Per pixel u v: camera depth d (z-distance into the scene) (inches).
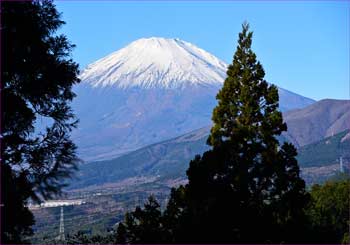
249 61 931.3
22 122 536.1
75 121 578.6
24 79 545.0
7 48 520.4
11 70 530.6
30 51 539.5
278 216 845.8
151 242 762.8
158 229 776.3
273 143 890.1
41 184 515.5
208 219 739.4
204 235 734.5
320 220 1761.8
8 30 522.6
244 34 946.7
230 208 759.7
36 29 540.1
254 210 792.3
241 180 829.8
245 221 775.7
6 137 521.0
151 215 794.8
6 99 516.7
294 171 871.7
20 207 505.7
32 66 542.9
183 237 735.7
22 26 529.0
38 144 546.9
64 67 558.9
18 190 504.1
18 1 525.3
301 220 861.2
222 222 745.6
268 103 921.5
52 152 548.1
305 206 886.4
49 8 566.9
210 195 777.6
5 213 495.8
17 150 532.7
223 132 911.0
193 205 768.3
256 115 911.0
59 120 569.6
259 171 865.5
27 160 538.9
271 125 898.7
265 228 802.2
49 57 555.8
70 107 577.6
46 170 541.3
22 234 524.4
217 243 737.0
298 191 864.3
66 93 574.9
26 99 561.0
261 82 927.7
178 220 765.9
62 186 526.0
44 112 570.6
